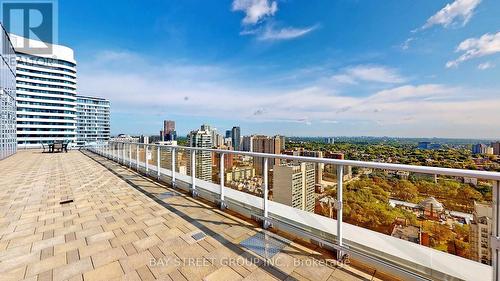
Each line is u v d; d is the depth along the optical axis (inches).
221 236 102.0
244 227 111.8
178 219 122.9
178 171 197.0
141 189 190.4
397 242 72.2
